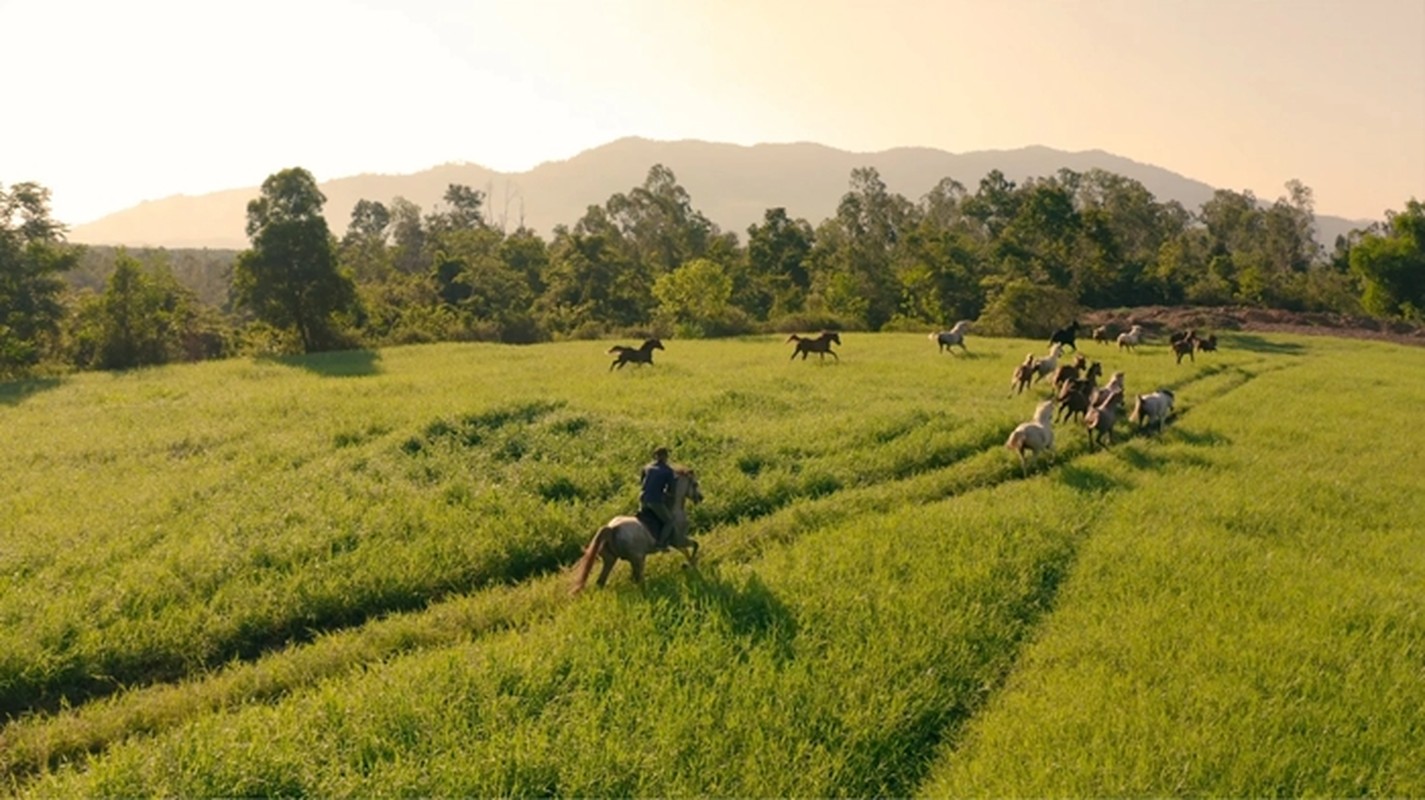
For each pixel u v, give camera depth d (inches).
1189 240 4207.7
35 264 1777.8
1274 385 1214.9
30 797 258.2
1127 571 453.4
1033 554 468.4
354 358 1563.7
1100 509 575.5
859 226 4244.6
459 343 1977.1
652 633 362.9
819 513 557.6
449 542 469.7
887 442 738.2
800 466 657.0
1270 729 300.0
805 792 260.8
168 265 2170.3
